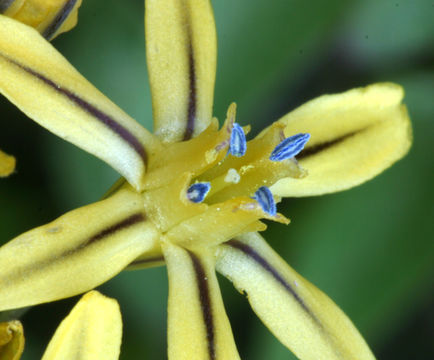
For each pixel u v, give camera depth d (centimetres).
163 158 11
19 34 11
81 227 11
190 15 11
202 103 11
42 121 11
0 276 10
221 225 11
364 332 12
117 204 11
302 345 11
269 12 12
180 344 11
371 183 12
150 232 11
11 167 11
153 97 11
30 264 10
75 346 10
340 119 12
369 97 12
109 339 10
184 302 11
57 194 12
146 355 12
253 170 11
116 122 11
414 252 12
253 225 11
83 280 11
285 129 11
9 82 11
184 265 11
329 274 12
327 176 11
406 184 12
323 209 12
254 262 11
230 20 12
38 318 12
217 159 11
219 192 11
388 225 12
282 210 12
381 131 12
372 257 12
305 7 12
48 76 11
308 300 11
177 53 11
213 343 11
